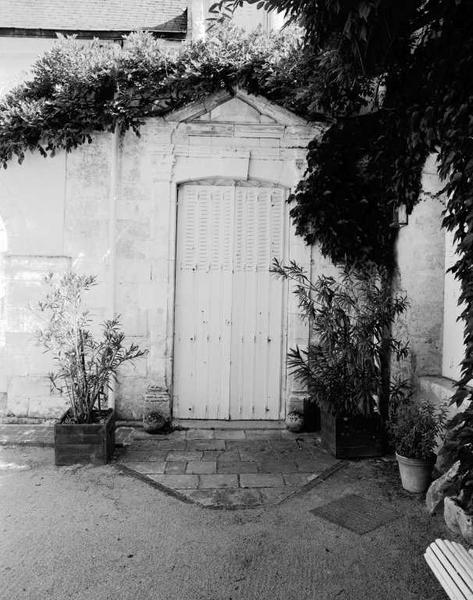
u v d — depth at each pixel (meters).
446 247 4.93
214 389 6.02
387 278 5.67
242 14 6.85
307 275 5.90
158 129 5.82
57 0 6.93
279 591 2.89
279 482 4.38
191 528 3.58
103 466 4.69
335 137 5.64
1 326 6.09
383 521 3.69
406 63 4.46
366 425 4.94
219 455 5.03
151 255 5.88
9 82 6.42
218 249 6.01
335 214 5.69
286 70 5.36
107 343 5.02
